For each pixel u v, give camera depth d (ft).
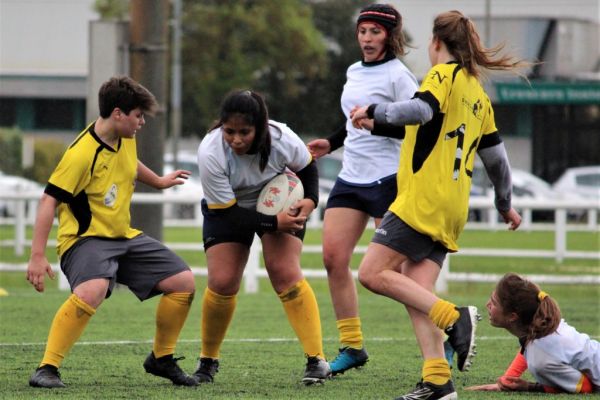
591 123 499.10
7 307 136.26
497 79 468.75
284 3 452.35
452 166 69.00
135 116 76.84
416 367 91.35
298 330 81.10
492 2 533.14
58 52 536.01
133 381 81.87
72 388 77.61
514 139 501.97
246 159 76.74
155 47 159.74
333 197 85.40
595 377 76.18
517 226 79.20
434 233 69.05
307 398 73.97
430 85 67.72
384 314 134.62
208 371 82.89
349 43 500.74
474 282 172.96
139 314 129.80
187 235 286.25
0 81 508.12
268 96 470.80
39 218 75.66
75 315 77.36
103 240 78.02
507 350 102.73
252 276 161.79
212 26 442.91
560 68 503.20
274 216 76.54
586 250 248.73
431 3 517.55
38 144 444.96
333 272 84.64
